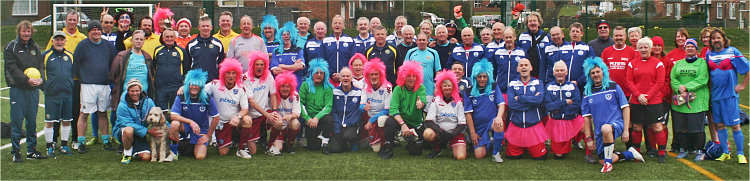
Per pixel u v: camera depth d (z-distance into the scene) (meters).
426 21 8.62
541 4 19.91
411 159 7.12
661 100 6.96
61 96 7.21
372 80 7.44
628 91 7.39
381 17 22.95
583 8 20.17
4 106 11.85
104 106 7.62
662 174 6.31
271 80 7.49
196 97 7.04
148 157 7.02
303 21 8.58
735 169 6.54
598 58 6.66
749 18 25.12
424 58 8.04
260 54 7.38
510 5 15.19
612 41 8.23
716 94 6.91
